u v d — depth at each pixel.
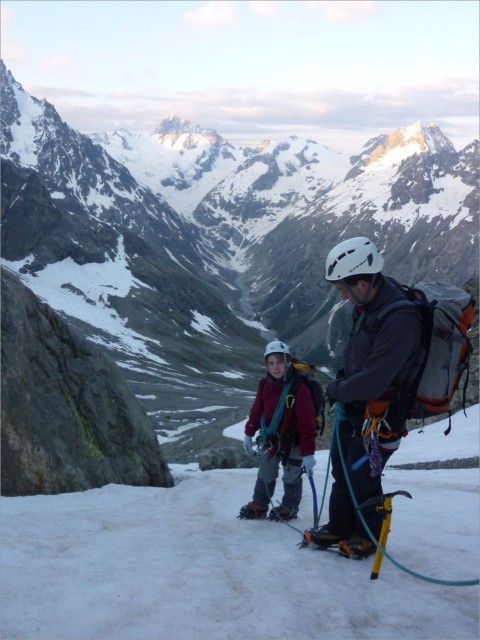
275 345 4.71
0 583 3.07
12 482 5.54
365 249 3.20
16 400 5.80
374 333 3.20
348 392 3.22
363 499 3.55
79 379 6.97
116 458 6.91
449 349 3.08
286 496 4.92
